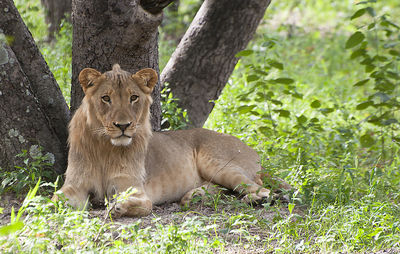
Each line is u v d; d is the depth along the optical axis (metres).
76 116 9.37
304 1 31.86
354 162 12.11
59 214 7.41
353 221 8.09
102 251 6.71
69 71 14.87
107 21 9.70
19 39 9.98
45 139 9.98
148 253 6.70
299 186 10.06
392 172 11.32
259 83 12.92
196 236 7.16
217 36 12.42
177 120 11.76
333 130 13.95
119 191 9.20
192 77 12.40
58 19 19.62
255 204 9.65
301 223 8.45
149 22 9.55
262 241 7.86
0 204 9.12
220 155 10.63
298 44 24.81
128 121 8.74
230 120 13.55
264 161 11.39
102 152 9.20
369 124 16.08
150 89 9.30
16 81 9.70
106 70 10.12
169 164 10.20
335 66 22.56
